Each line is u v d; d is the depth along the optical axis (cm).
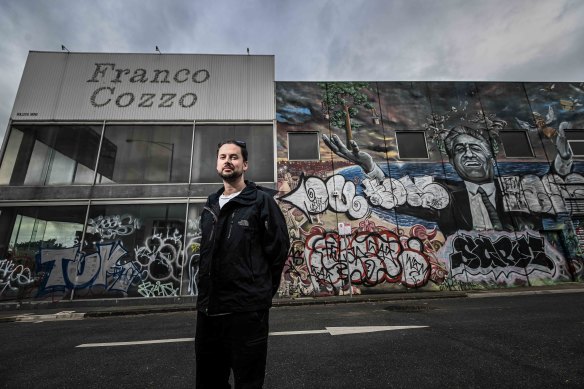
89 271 973
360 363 323
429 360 325
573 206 1154
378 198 1130
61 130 1109
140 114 1158
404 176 1162
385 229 1098
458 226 1114
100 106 1148
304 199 1114
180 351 393
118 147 1116
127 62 1211
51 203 1020
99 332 550
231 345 151
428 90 1274
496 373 283
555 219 1137
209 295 156
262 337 153
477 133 1227
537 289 980
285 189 1122
